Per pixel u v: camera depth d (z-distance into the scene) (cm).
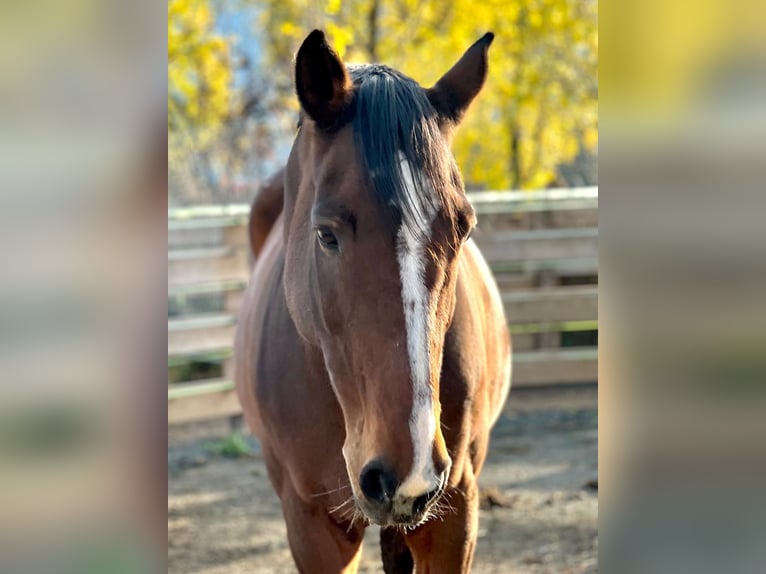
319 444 207
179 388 570
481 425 222
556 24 794
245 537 406
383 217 154
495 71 822
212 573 365
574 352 639
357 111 167
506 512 421
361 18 827
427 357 152
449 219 157
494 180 858
